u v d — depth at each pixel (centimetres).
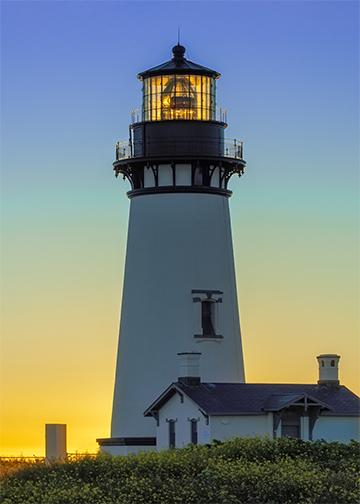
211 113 8538
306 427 8131
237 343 8562
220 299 8475
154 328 8444
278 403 8031
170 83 8506
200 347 8425
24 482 6700
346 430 8212
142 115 8562
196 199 8456
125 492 6438
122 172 8631
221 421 7956
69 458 7212
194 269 8438
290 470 6694
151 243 8488
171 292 8431
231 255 8606
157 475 6712
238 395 8138
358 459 7144
